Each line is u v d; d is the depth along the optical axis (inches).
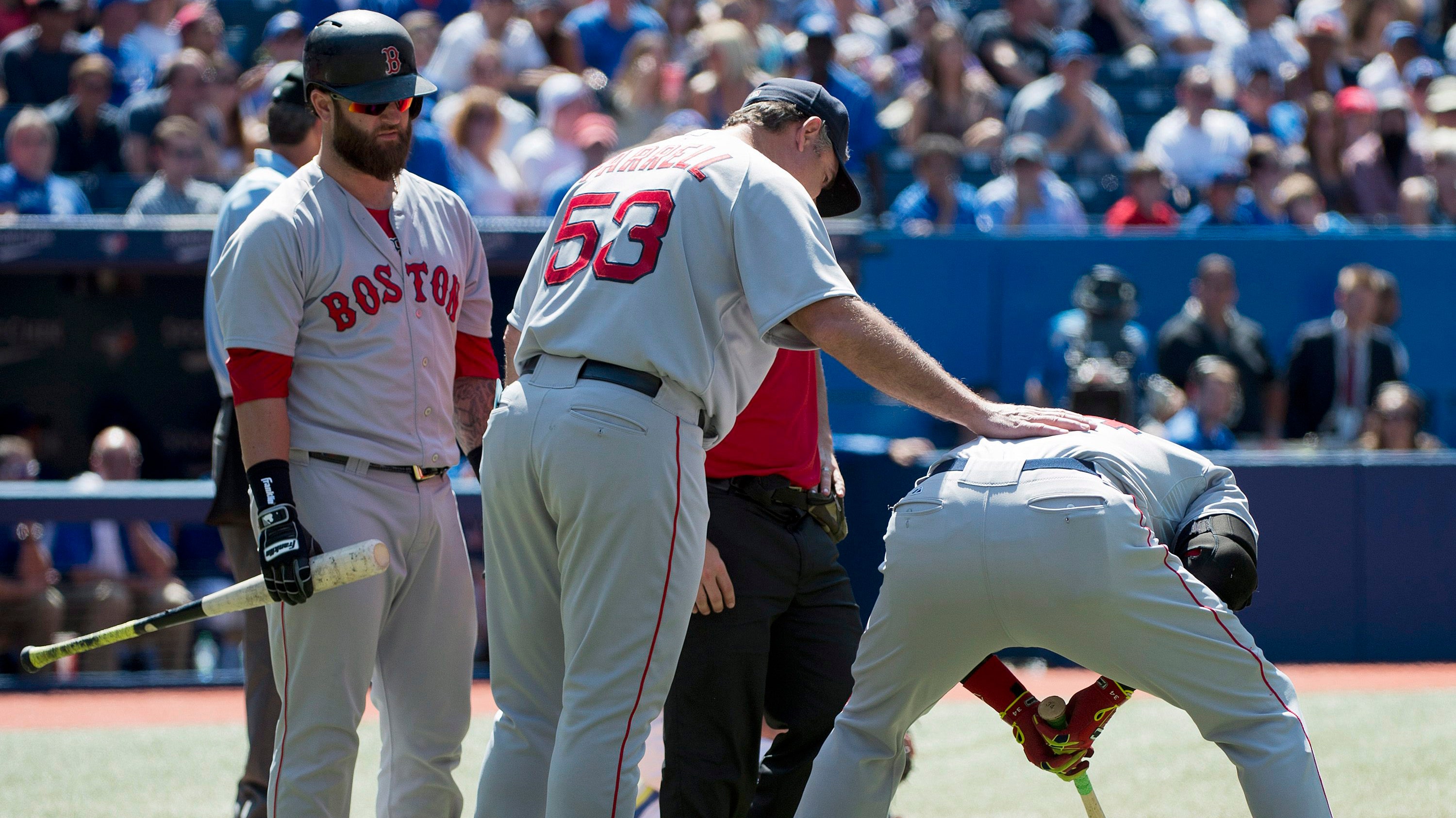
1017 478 390.9
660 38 1427.2
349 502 428.5
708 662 454.9
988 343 1320.1
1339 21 1923.0
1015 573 386.3
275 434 417.4
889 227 1369.3
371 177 434.0
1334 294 1344.7
